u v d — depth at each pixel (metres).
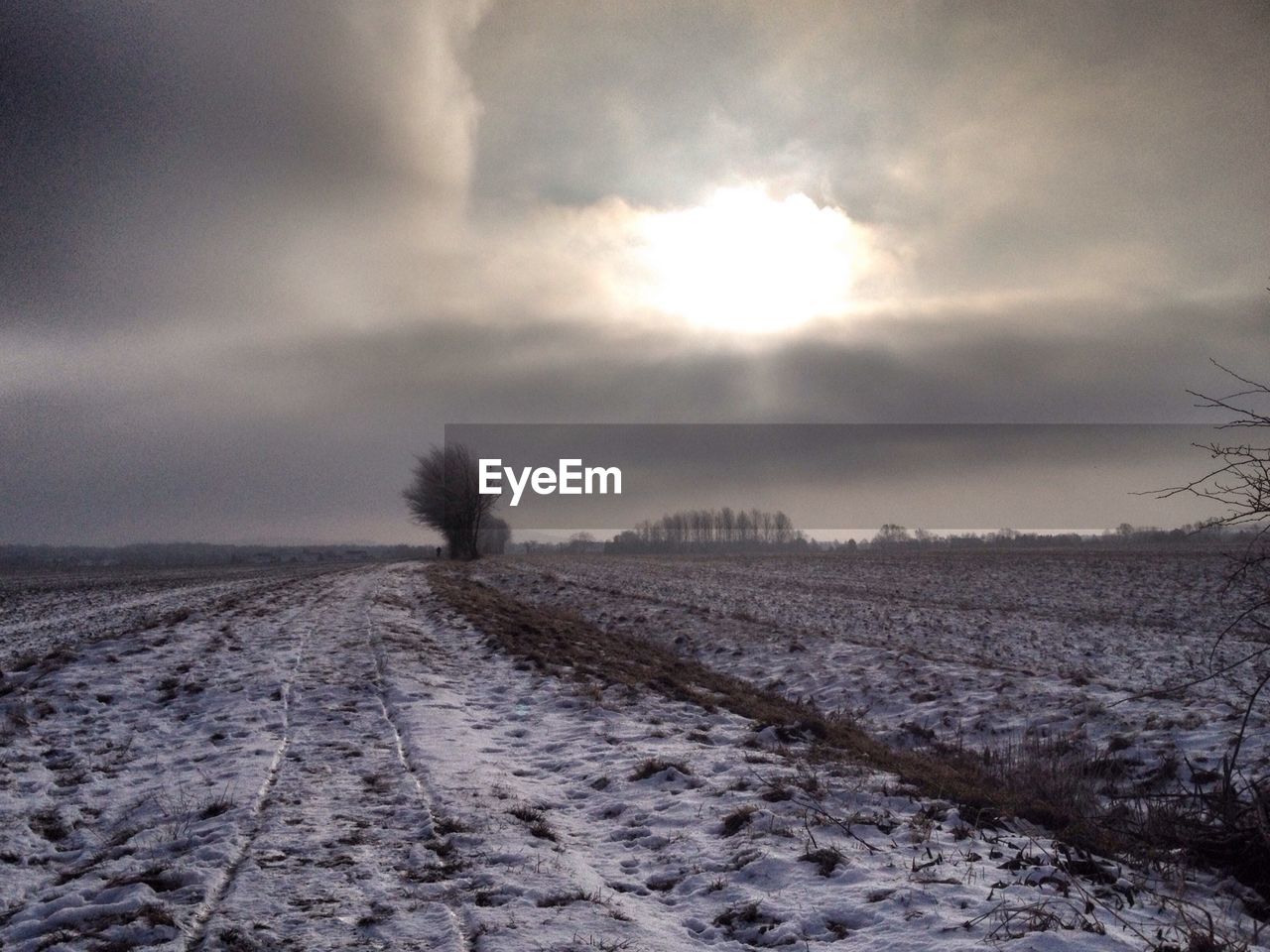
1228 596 33.19
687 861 6.74
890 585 45.97
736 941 5.32
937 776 9.48
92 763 9.76
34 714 11.79
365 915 5.61
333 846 6.94
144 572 84.00
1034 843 6.92
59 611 30.17
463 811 7.81
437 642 20.55
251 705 12.70
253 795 8.31
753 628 25.45
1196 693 14.78
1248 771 9.66
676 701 13.84
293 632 21.11
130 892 5.98
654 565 75.38
